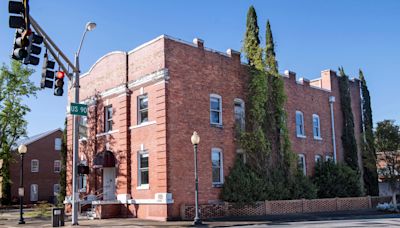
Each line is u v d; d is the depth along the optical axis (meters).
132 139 26.95
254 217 25.08
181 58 25.72
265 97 29.81
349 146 38.31
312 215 26.67
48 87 17.64
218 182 26.67
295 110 33.91
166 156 24.02
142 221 23.03
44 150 60.19
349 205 33.22
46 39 18.09
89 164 30.48
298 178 31.42
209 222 22.22
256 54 30.12
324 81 39.00
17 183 56.97
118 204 26.64
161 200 23.83
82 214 28.08
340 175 34.19
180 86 25.39
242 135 28.23
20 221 24.39
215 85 27.47
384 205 31.47
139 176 26.19
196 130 25.83
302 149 33.78
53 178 60.44
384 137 34.50
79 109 20.78
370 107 41.88
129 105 27.52
